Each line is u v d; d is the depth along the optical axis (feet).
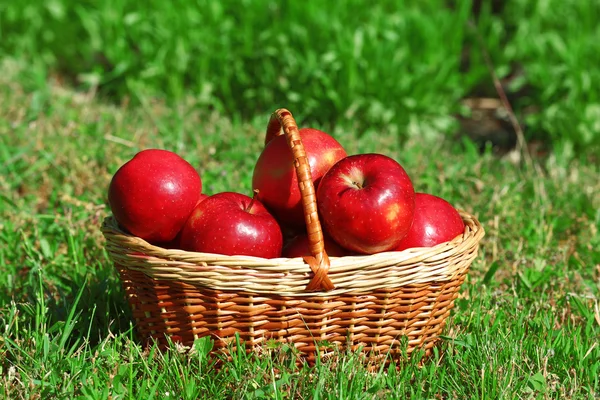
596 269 6.28
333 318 5.48
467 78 9.78
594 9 9.79
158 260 5.39
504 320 5.84
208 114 8.80
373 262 5.40
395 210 5.40
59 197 6.78
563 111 8.75
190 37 9.59
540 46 9.43
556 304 5.99
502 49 11.28
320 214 5.50
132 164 5.50
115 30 10.23
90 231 6.30
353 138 7.72
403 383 5.43
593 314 5.85
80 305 5.84
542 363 5.57
